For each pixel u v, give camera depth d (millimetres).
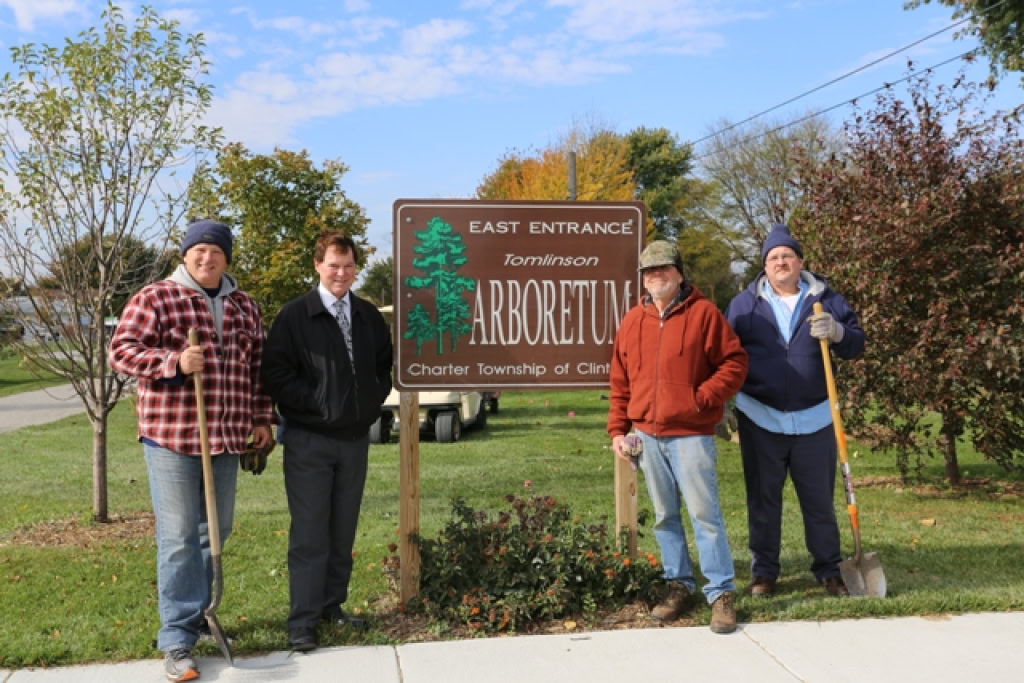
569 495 7801
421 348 4676
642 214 4809
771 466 4633
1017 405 7172
